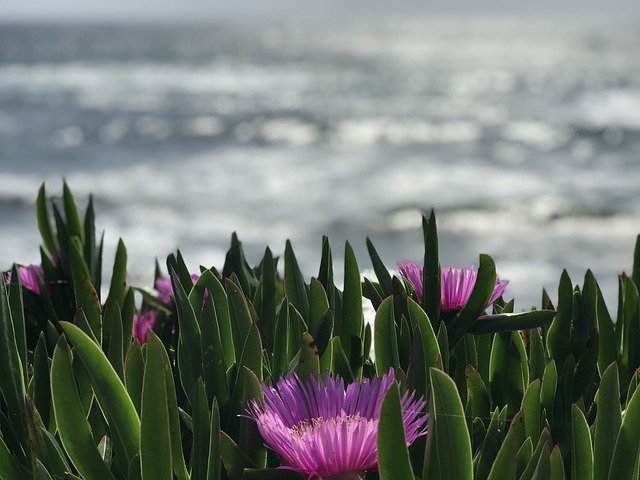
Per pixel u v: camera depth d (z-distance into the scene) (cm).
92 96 4872
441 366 89
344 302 110
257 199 1973
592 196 1986
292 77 6512
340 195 2031
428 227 106
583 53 10088
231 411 92
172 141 3158
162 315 161
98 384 83
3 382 94
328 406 82
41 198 184
